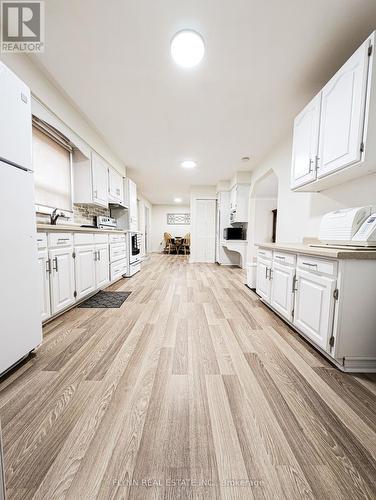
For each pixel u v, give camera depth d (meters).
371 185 1.66
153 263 6.32
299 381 1.25
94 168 3.04
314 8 1.33
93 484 0.71
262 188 4.81
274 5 1.32
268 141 3.27
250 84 2.04
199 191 6.25
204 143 3.37
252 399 1.10
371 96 1.30
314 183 1.96
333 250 1.38
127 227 4.48
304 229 2.51
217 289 3.35
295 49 1.63
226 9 1.34
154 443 0.86
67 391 1.14
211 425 0.94
